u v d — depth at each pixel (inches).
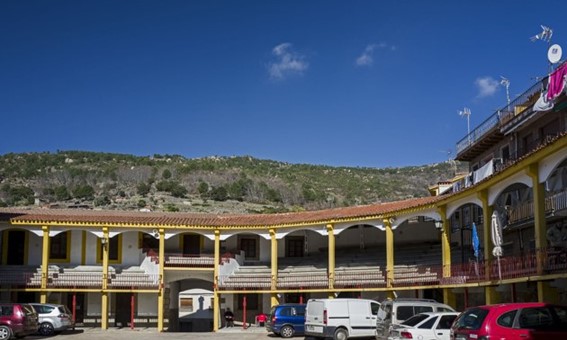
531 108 1263.5
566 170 1099.3
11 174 4015.8
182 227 1707.7
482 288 1316.4
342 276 1663.4
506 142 1451.8
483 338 644.1
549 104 1128.8
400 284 1486.2
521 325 647.8
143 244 1835.6
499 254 1039.6
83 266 1761.8
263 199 3946.9
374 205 1711.4
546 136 1267.2
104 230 1663.4
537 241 925.2
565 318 657.0
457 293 1408.7
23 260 1750.7
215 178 4222.4
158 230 1697.8
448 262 1365.7
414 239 1814.7
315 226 1685.5
